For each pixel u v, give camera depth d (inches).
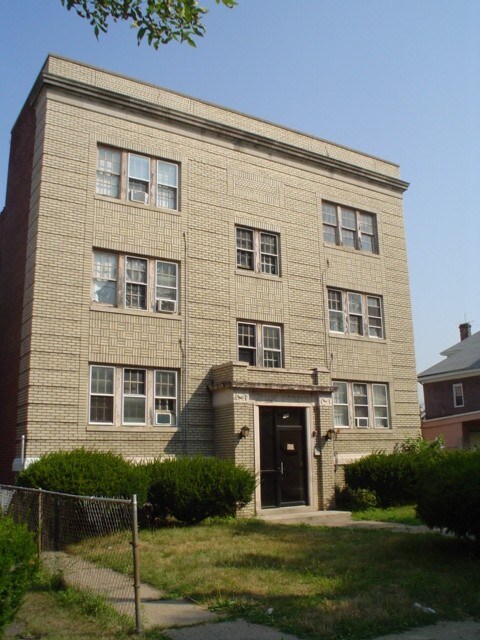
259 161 877.8
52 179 694.5
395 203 1039.6
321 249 917.2
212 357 768.9
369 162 1022.4
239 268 828.6
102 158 742.5
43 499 431.2
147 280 741.9
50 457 555.2
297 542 483.2
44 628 269.0
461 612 290.8
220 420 733.3
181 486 600.1
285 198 893.8
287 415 762.8
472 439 1283.2
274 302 844.6
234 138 855.1
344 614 279.6
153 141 781.9
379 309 976.9
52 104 714.2
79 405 658.8
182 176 796.0
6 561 253.9
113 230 725.3
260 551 439.5
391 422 936.9
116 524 376.2
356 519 672.4
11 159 853.2
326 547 454.3
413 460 783.1
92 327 687.1
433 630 266.4
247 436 711.1
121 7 348.5
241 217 839.7
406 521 631.2
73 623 277.3
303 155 922.1
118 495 540.7
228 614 287.9
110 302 711.7
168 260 762.2
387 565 386.0
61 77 717.3
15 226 785.6
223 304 794.2
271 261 864.9
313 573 366.3
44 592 334.6
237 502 658.2
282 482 737.6
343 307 928.3
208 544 474.3
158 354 726.5
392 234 1021.2
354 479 804.6
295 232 893.2
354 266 952.9
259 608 294.5
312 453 761.0
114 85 764.0
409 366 984.9
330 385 793.6
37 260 666.8
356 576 355.9
